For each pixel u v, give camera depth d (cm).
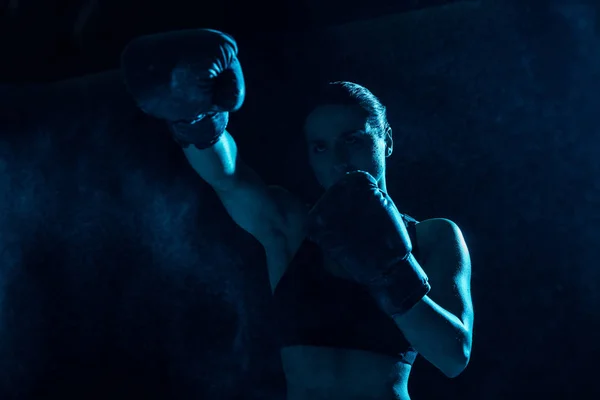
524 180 497
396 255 124
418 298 125
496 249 497
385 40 536
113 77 589
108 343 567
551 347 478
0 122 593
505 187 501
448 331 127
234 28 548
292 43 555
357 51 541
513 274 491
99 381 562
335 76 545
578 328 474
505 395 483
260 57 561
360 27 543
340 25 549
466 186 509
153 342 563
